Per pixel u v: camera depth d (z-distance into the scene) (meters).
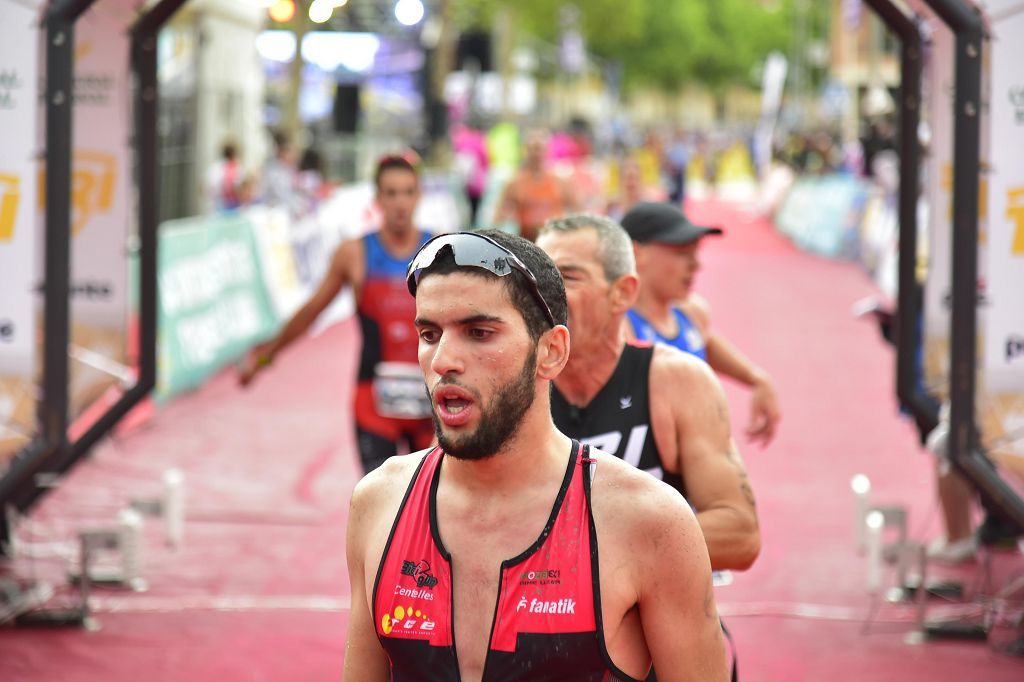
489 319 3.12
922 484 13.22
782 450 14.57
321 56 27.78
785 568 10.28
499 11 58.91
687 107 153.38
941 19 7.87
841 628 8.88
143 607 9.25
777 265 35.47
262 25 27.97
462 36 62.00
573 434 5.03
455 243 3.17
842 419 16.33
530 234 19.92
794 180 47.00
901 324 10.12
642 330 6.36
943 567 10.13
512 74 66.50
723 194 80.81
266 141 32.56
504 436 3.18
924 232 10.87
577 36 81.94
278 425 15.82
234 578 9.98
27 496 9.96
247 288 19.84
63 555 10.29
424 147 41.81
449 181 36.28
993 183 7.98
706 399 4.98
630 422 4.98
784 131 82.12
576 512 3.25
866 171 36.28
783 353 21.31
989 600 9.14
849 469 13.80
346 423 16.08
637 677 3.34
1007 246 8.00
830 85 66.94
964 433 7.96
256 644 8.57
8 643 8.51
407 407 9.40
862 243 34.62
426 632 3.26
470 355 3.14
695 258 6.45
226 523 11.54
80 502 12.16
